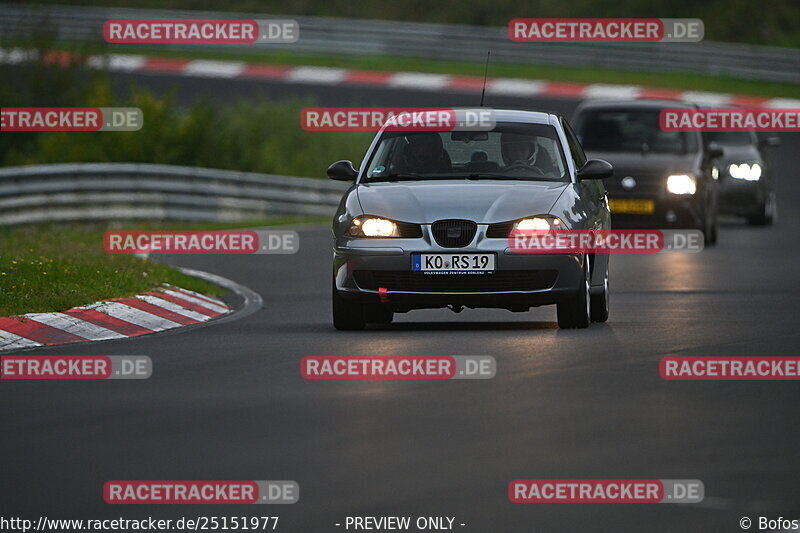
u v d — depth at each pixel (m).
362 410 30.66
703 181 82.44
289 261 73.88
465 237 43.69
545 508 22.30
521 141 47.50
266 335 44.25
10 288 49.12
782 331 43.88
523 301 43.66
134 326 47.28
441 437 27.62
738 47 173.25
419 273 43.59
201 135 114.25
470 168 46.75
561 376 34.88
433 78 166.00
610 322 47.06
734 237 90.88
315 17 196.75
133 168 96.31
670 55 173.62
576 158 48.56
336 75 167.12
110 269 56.44
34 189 91.31
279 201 105.38
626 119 85.75
